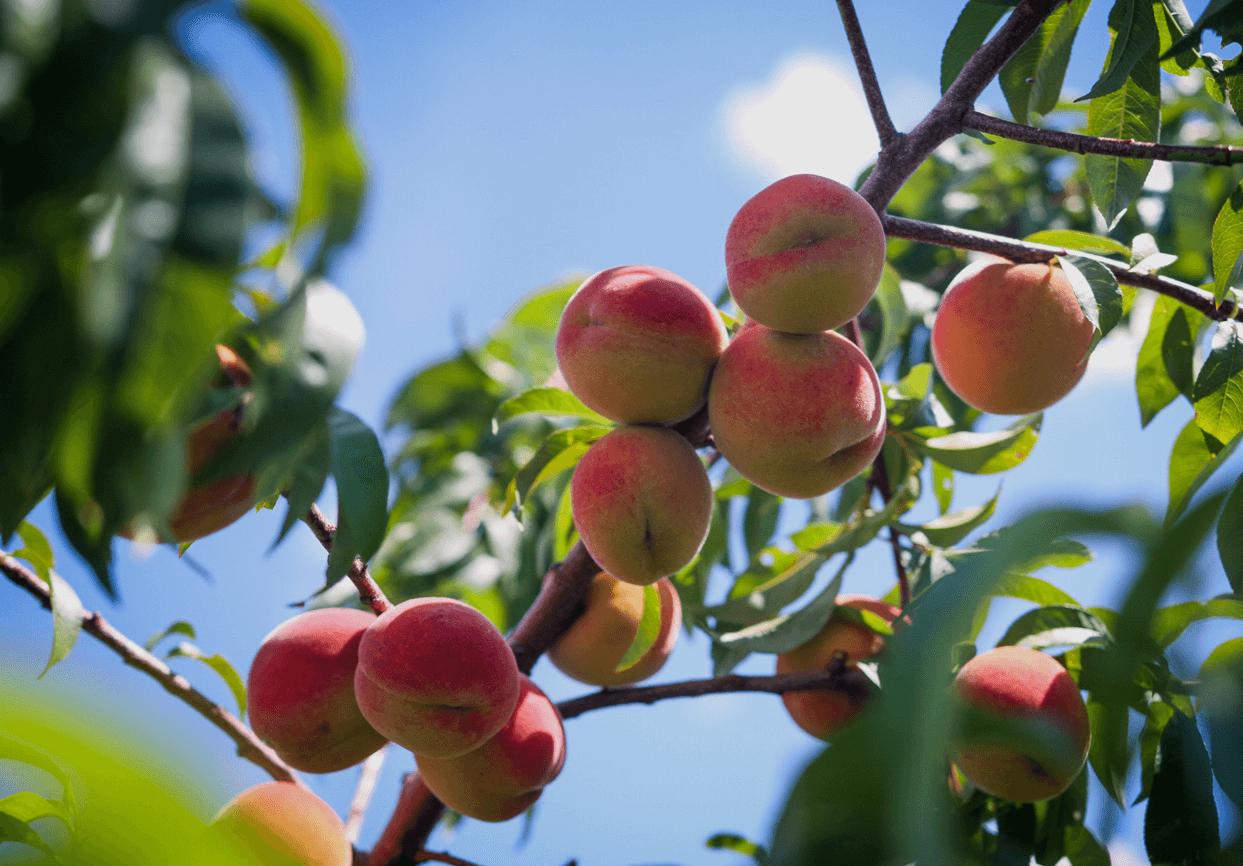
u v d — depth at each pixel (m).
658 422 1.02
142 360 0.57
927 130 1.02
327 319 0.74
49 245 0.53
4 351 0.55
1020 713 0.97
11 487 0.77
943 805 0.54
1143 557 0.50
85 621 1.00
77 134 0.51
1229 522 0.88
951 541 1.10
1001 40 1.01
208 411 0.76
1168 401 1.12
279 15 0.56
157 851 0.36
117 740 0.34
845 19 1.03
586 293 1.02
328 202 0.58
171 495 0.60
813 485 1.01
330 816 1.01
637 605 1.10
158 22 0.50
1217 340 1.05
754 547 1.23
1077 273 1.02
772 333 1.01
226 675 1.08
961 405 1.27
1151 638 0.96
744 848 1.06
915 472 1.14
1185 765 0.96
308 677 0.99
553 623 1.07
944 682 0.51
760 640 1.09
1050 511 0.52
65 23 0.49
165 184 0.50
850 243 0.98
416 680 0.95
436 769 1.00
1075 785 1.02
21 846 0.87
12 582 0.98
